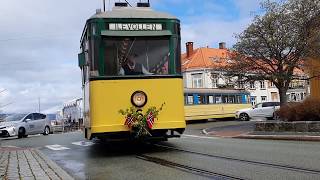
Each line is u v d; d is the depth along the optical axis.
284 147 14.60
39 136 29.66
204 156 12.48
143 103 12.82
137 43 12.95
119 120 12.68
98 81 12.62
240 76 30.66
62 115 60.34
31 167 11.63
